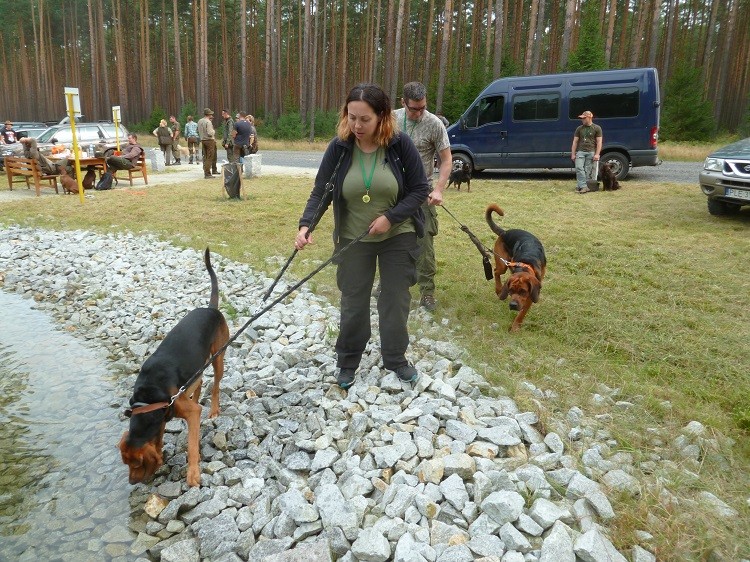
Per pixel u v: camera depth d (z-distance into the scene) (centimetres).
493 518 256
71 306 620
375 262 367
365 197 340
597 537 238
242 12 3575
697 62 3869
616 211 974
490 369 406
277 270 673
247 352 473
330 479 295
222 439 341
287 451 326
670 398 368
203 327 347
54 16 5147
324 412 363
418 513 263
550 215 952
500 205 1050
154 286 652
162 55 4506
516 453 305
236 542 262
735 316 503
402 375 385
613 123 1323
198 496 294
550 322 499
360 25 4191
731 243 724
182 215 1019
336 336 473
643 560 232
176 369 310
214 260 731
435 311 527
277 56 4225
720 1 3772
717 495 275
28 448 352
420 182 345
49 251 819
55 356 493
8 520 289
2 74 5841
